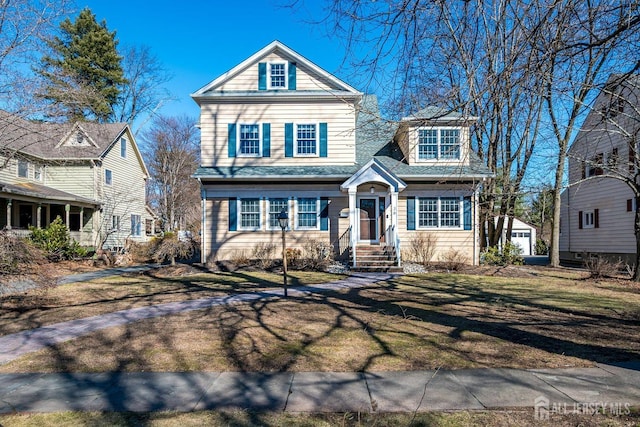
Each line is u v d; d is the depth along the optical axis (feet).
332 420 12.55
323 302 32.55
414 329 23.88
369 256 54.13
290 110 58.85
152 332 23.70
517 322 25.63
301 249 57.52
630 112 48.08
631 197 64.34
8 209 61.16
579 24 15.43
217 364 18.04
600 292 38.22
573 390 14.71
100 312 29.58
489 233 69.67
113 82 115.65
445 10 15.85
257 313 28.55
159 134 154.20
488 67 16.66
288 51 58.54
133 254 76.79
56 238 63.62
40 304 32.94
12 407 13.76
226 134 58.49
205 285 42.52
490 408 13.26
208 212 57.72
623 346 20.25
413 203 57.93
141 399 14.35
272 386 15.39
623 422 12.24
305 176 56.03
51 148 81.46
